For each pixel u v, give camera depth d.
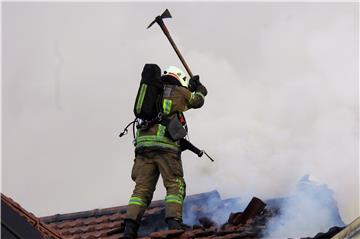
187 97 12.12
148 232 13.24
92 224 13.39
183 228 11.95
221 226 12.39
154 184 12.04
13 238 9.88
